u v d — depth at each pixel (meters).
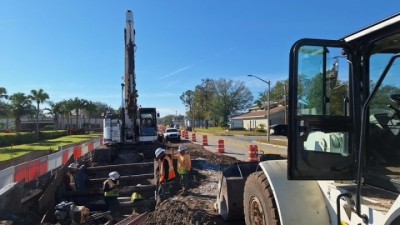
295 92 3.79
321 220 4.18
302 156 3.82
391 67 3.58
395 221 3.04
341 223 3.82
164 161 12.18
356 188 3.67
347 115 3.96
